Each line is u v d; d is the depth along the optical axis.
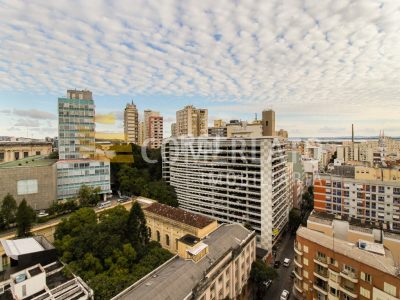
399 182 72.12
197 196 92.00
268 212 70.75
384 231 47.19
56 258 42.94
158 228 64.69
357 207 78.69
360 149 170.25
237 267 47.47
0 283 34.44
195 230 54.53
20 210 58.03
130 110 181.75
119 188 103.19
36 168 80.94
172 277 35.38
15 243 43.50
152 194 93.94
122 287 37.97
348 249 38.03
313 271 42.06
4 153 144.62
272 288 55.97
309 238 43.19
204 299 35.91
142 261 46.91
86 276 40.84
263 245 71.50
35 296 32.91
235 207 80.00
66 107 108.50
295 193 110.44
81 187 86.38
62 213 77.69
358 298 35.38
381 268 32.84
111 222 54.84
